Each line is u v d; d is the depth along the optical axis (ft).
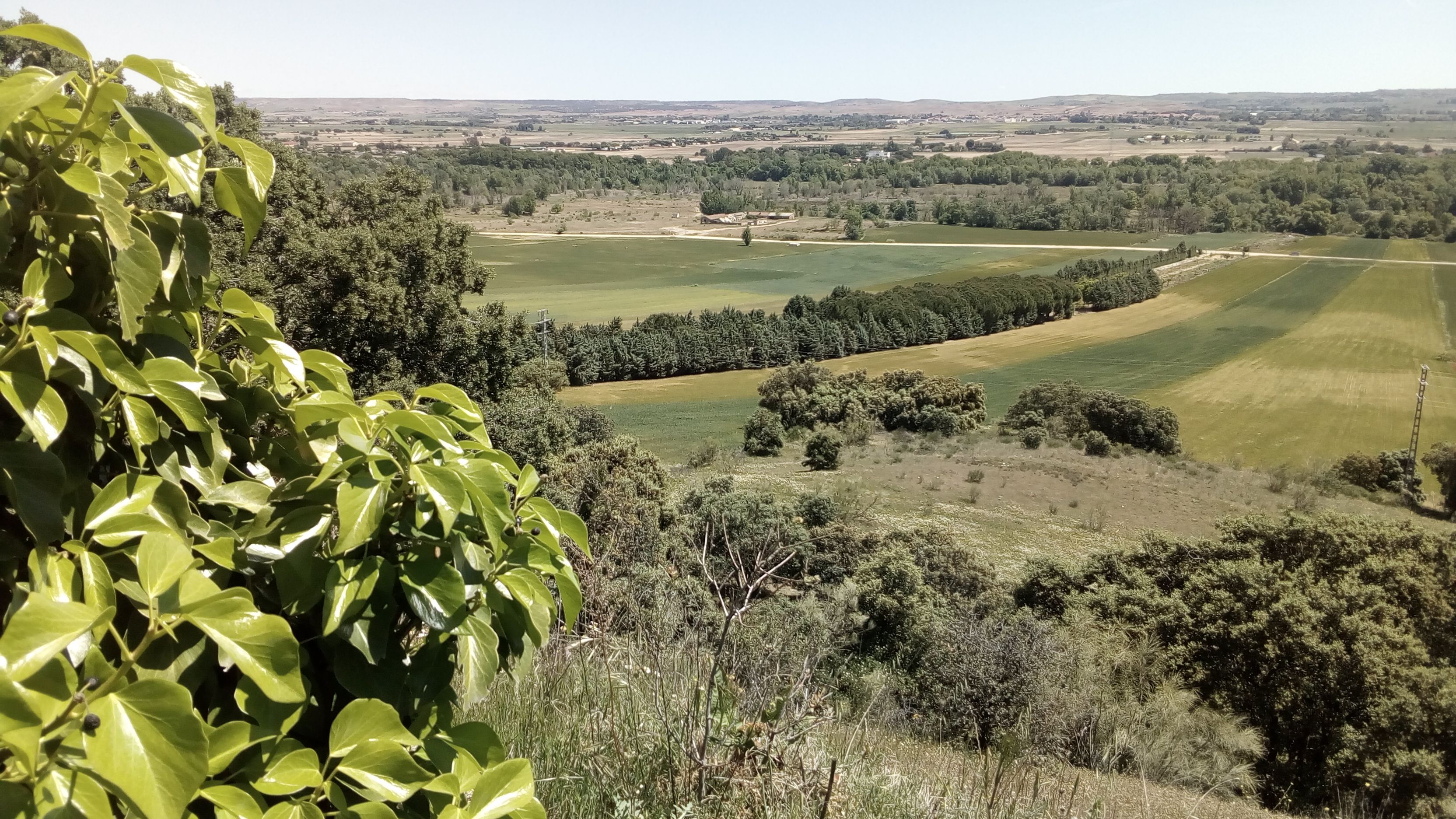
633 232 517.55
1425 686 48.26
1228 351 268.41
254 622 3.43
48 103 3.88
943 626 40.52
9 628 2.80
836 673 13.55
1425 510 152.66
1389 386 232.94
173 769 2.97
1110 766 17.42
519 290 345.51
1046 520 114.32
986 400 221.05
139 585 3.65
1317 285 354.74
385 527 4.41
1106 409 181.78
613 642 10.82
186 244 4.50
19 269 3.97
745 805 8.31
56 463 3.47
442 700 4.74
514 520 5.06
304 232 73.67
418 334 80.64
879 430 182.70
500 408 85.92
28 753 2.60
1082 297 334.24
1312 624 50.90
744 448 165.27
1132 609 58.85
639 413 201.46
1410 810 45.57
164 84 4.06
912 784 10.79
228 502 4.33
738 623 10.21
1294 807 43.19
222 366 5.18
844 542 56.95
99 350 3.75
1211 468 165.48
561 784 8.02
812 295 337.11
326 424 5.08
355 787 4.09
